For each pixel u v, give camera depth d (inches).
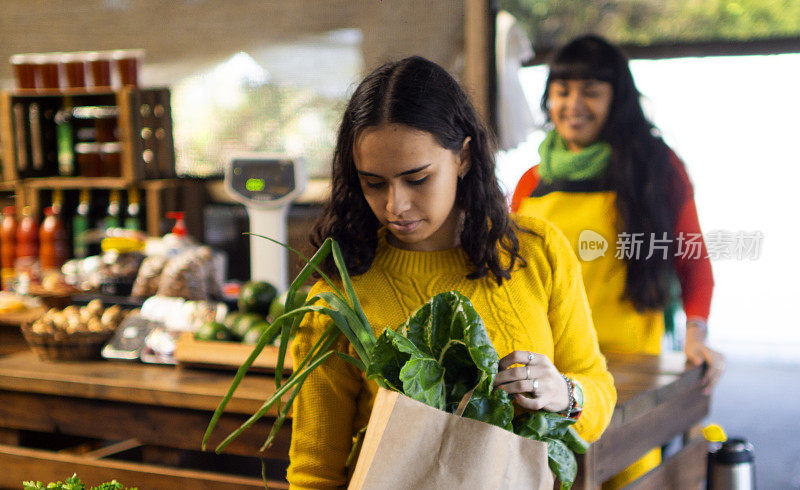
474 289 48.4
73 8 164.7
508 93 127.7
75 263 124.6
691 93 113.0
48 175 159.6
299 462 47.8
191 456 79.2
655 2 114.9
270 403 42.5
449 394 41.4
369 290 49.0
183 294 103.1
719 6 111.0
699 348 78.1
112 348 85.7
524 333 47.6
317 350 47.4
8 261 152.3
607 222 89.0
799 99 106.8
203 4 155.5
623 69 91.4
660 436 66.6
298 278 45.7
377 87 44.6
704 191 110.9
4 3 168.4
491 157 47.9
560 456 43.6
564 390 44.0
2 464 79.9
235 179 116.5
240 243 155.8
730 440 76.7
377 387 46.4
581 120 92.8
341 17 145.6
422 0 137.1
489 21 128.5
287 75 151.9
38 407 80.8
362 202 49.1
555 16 123.6
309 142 151.5
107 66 149.7
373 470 37.7
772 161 108.0
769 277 226.7
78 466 77.0
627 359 77.0
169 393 74.0
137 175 149.1
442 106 44.4
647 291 86.4
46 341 84.1
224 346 79.4
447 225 49.7
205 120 157.8
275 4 150.6
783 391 190.5
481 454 37.9
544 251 49.9
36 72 153.5
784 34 107.5
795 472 145.7
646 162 89.0
